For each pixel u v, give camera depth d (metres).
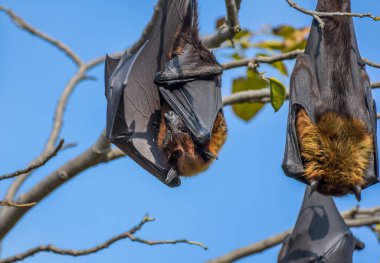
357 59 13.66
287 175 13.49
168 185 13.48
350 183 13.30
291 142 13.50
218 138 13.76
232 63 15.58
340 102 13.48
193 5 13.80
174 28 13.80
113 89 13.16
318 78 13.55
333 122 13.38
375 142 13.62
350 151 13.36
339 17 13.47
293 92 13.61
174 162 13.44
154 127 13.77
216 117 13.76
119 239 14.02
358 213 16.34
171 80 13.53
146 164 13.52
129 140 13.38
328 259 15.02
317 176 13.33
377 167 13.55
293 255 15.20
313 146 13.39
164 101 13.83
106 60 13.71
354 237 15.42
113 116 13.12
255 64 15.44
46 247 14.22
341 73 13.49
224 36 15.20
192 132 13.35
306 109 13.48
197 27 13.83
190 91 13.56
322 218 15.41
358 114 13.53
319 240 15.19
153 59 13.86
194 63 13.68
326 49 13.55
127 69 13.16
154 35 13.89
